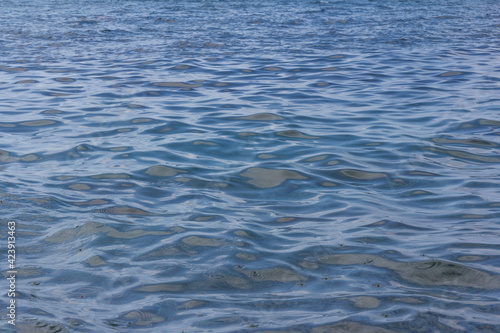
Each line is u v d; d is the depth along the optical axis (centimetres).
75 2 2105
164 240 381
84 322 288
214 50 1178
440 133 638
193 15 1736
